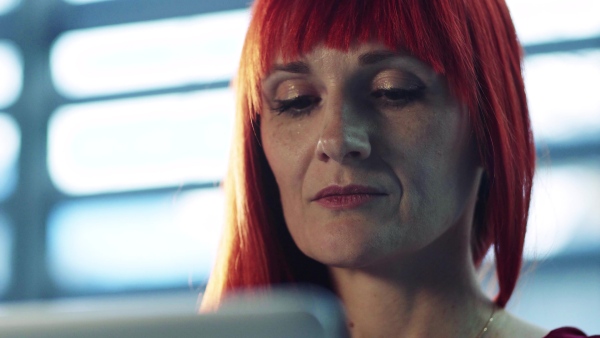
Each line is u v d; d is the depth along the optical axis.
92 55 5.73
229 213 1.29
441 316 1.11
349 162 1.02
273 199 1.25
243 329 0.53
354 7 1.03
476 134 1.10
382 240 1.02
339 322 0.54
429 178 1.03
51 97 5.82
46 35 5.84
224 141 5.46
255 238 1.25
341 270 1.13
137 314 0.54
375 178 1.02
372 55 1.02
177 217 5.50
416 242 1.03
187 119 5.54
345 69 1.03
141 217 5.57
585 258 4.75
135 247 5.55
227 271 1.28
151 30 5.66
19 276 5.66
